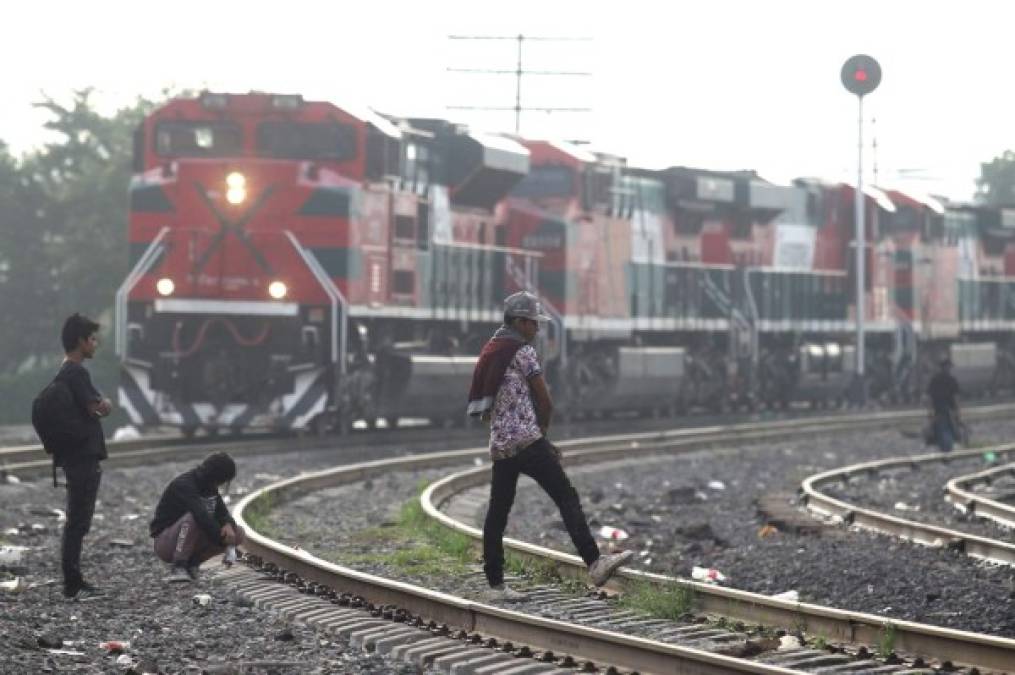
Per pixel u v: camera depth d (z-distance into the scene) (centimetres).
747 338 13888
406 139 9450
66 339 3884
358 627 3372
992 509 6644
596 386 11975
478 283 10525
